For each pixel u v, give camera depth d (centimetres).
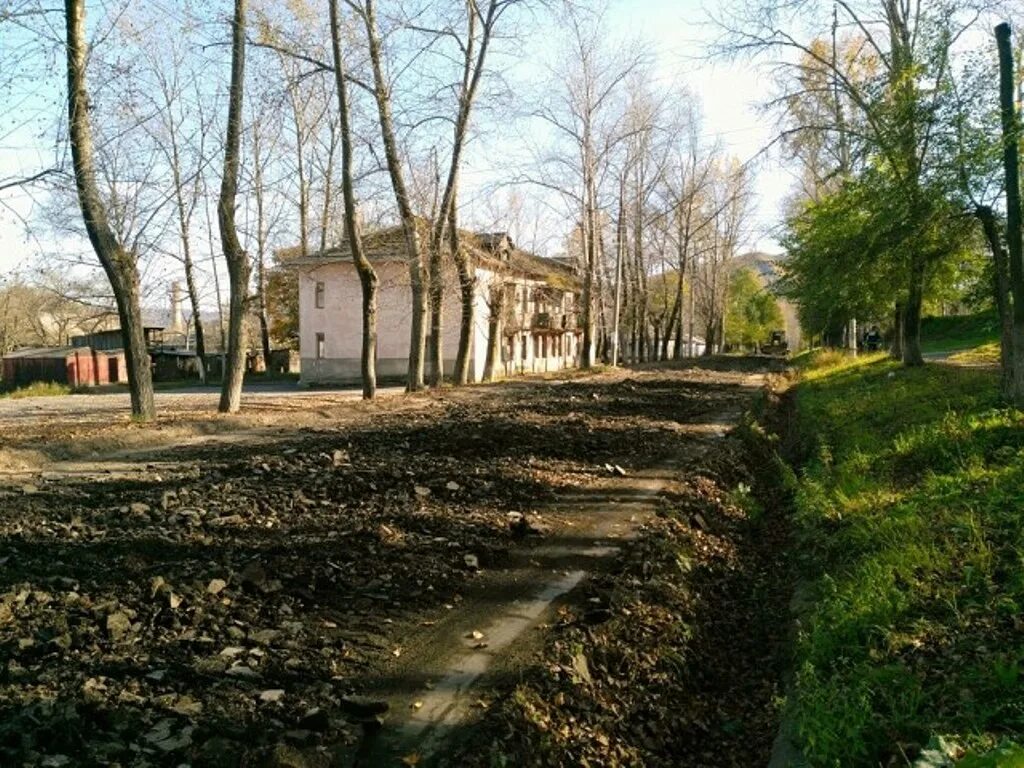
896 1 2088
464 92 2373
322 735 396
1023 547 625
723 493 1080
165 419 1638
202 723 390
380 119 2284
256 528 756
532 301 5212
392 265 4016
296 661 481
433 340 2744
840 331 4338
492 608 602
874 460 1075
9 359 4753
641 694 525
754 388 2917
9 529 741
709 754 493
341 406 2038
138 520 780
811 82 2150
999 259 1227
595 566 705
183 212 3459
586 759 438
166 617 524
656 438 1504
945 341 4197
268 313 5309
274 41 2042
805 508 947
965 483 825
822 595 671
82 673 434
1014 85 1189
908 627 550
